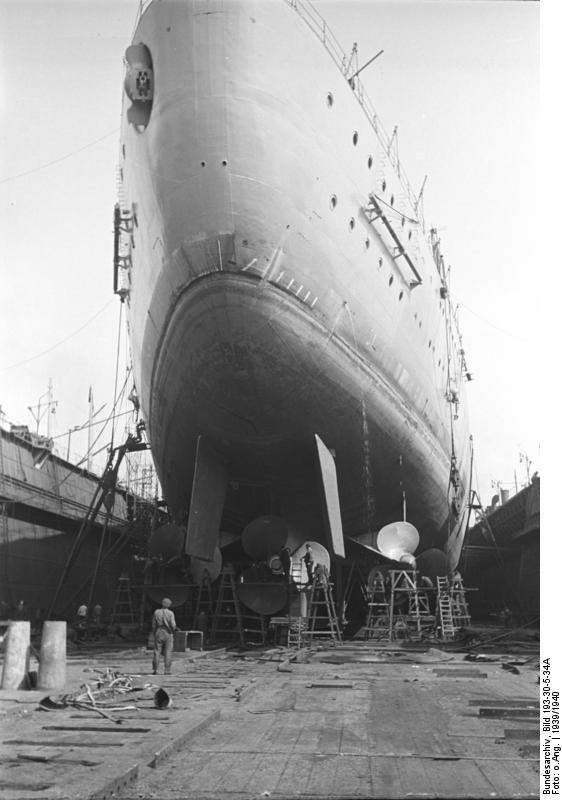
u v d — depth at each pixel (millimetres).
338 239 15352
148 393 19031
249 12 13812
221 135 13734
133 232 17109
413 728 6461
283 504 19203
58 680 8984
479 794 4285
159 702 7375
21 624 9109
